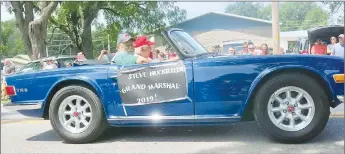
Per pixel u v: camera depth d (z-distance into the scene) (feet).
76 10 81.51
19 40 126.00
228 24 95.91
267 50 27.71
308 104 15.46
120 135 18.97
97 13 93.20
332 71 15.29
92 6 85.05
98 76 16.94
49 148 17.02
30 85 17.66
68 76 17.22
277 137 15.56
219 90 15.80
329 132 17.61
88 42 90.53
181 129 19.75
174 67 16.19
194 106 16.05
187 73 16.03
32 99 17.67
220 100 15.83
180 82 16.08
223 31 96.37
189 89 16.02
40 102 17.53
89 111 17.30
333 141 16.01
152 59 18.58
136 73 16.55
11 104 17.83
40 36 53.26
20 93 17.79
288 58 15.47
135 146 16.72
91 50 91.09
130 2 92.22
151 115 16.51
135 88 16.56
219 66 15.84
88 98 16.98
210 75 15.84
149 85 16.43
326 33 46.39
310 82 15.28
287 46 101.04
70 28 94.48
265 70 15.47
